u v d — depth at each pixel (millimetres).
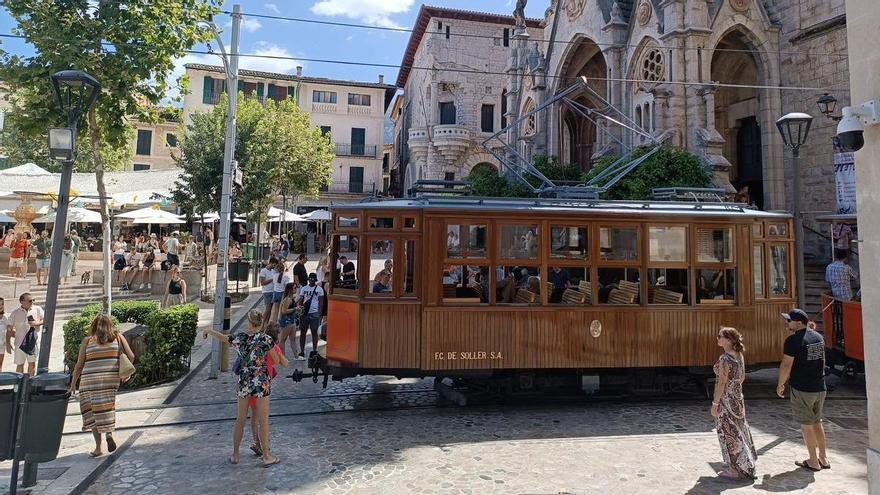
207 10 10836
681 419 8328
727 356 6266
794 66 19391
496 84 39875
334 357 8562
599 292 9062
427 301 8398
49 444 5402
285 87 48062
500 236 8648
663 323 8992
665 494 5668
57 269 6547
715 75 22453
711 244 9219
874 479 4812
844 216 14289
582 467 6383
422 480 5980
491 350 8508
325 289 12055
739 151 22453
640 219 8969
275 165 25719
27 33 9391
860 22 5098
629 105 21547
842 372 10570
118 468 6316
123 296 18969
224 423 7926
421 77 42656
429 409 8797
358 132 49875
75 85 6914
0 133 34812
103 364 6734
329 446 7039
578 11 25141
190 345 10773
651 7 19953
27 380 5434
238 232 39844
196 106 45375
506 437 7441
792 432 7773
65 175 6734
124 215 24109
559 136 26750
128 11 9680
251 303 19281
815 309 14102
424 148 39406
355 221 8695
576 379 9125
